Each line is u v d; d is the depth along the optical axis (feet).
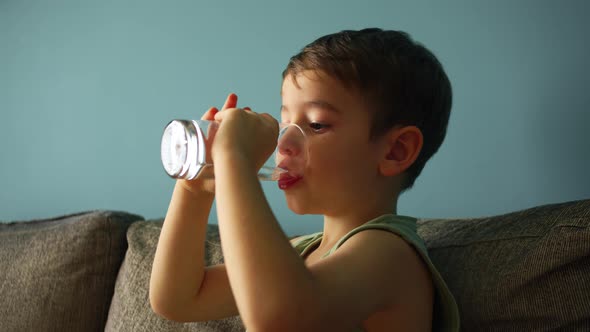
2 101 7.39
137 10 6.64
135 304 3.93
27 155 7.19
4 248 4.74
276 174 2.76
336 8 5.30
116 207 6.56
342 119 2.79
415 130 2.94
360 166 2.83
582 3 4.20
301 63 2.88
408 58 3.03
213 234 4.15
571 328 2.49
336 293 2.09
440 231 3.27
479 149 4.55
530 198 4.32
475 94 4.59
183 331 3.68
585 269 2.48
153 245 4.16
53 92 7.10
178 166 2.41
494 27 4.55
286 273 1.91
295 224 5.34
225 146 2.19
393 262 2.50
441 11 4.77
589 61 4.14
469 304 2.77
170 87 6.34
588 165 4.09
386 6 5.02
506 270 2.69
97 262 4.44
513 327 2.63
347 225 2.91
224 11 6.04
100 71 6.82
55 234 4.59
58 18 7.16
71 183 6.88
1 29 7.40
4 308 4.46
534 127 4.34
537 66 4.36
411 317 2.53
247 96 5.80
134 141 6.53
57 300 4.38
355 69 2.81
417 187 4.78
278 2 5.68
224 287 3.08
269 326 1.87
